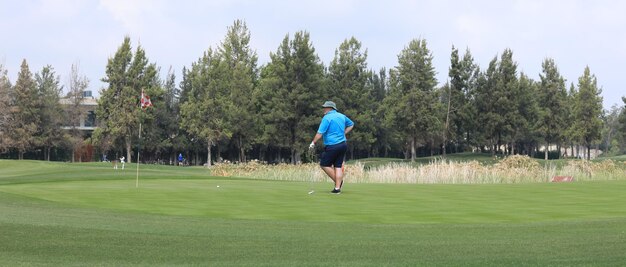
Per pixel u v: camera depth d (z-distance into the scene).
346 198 13.84
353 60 66.69
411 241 8.10
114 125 63.78
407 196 14.36
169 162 88.44
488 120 71.12
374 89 89.38
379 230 9.27
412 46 66.56
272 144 64.88
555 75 70.56
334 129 14.72
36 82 73.94
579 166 32.78
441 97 80.06
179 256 7.00
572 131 69.56
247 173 33.22
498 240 8.13
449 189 16.38
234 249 7.45
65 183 19.34
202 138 65.81
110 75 64.38
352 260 6.64
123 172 34.00
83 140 75.44
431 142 83.19
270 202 13.00
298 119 62.16
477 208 12.16
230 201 13.16
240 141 65.56
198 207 12.16
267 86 62.53
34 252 7.11
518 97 71.69
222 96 62.47
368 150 87.25
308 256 6.96
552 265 6.15
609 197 14.27
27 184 18.95
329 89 66.12
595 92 68.88
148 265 6.41
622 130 89.12
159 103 67.69
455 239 8.28
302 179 31.23
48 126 73.81
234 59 65.75
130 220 10.07
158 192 14.88
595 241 7.83
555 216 11.08
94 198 13.54
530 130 72.31
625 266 6.05
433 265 6.25
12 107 71.12
